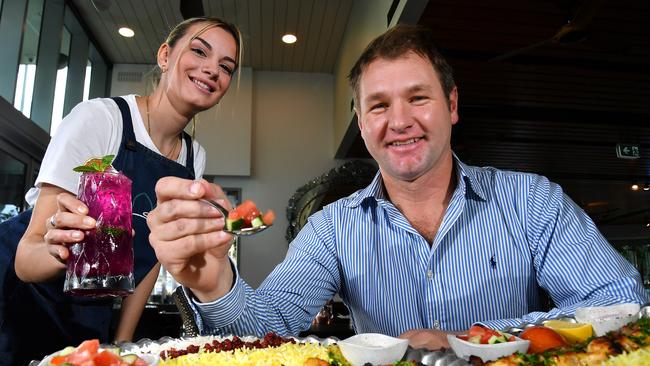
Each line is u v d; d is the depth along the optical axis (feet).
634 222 30.40
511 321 4.08
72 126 5.05
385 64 4.70
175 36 5.89
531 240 4.95
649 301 4.26
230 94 22.06
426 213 5.23
